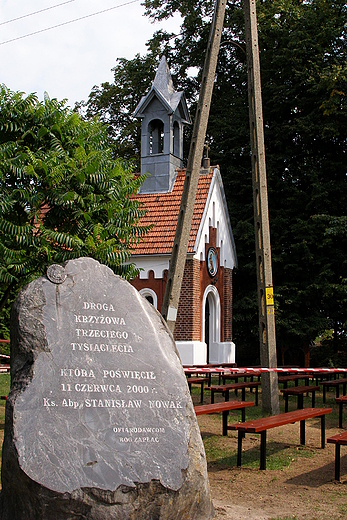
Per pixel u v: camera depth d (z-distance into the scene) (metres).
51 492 5.02
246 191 29.41
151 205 24.95
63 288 6.03
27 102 13.23
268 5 29.88
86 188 13.41
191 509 5.68
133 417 5.71
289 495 7.07
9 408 5.40
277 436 10.65
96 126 14.95
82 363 5.78
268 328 13.12
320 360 27.84
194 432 5.94
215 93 33.59
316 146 28.89
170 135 25.52
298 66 27.52
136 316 6.23
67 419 5.46
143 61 34.38
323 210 26.84
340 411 11.70
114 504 5.19
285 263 27.36
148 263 23.47
